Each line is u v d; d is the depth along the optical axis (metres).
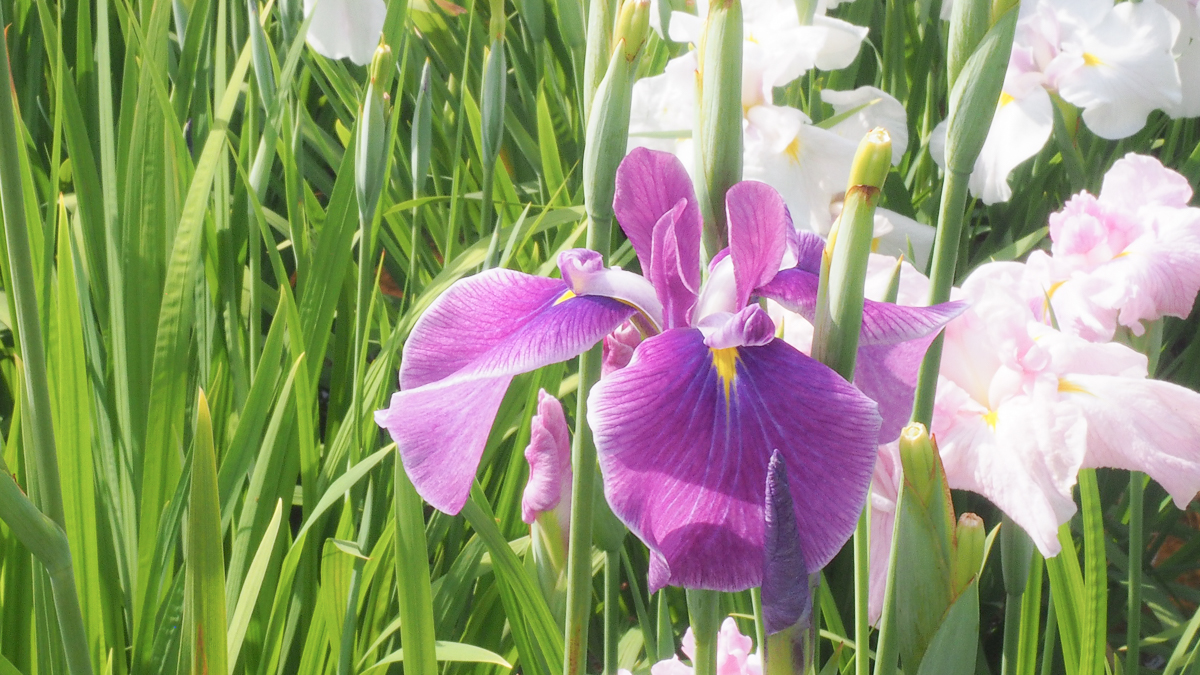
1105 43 1.47
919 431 0.67
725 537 0.62
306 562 1.07
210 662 0.74
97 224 1.18
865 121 1.45
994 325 0.79
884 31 1.68
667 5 1.42
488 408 0.66
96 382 1.07
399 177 1.64
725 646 0.81
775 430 0.63
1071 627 0.86
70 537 0.87
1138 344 0.97
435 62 1.88
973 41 0.68
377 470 1.13
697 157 0.67
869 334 0.66
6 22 1.67
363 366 1.04
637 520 0.61
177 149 1.18
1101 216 0.97
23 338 0.66
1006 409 0.78
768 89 1.31
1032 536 0.75
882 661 0.73
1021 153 1.42
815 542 0.62
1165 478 0.77
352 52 1.39
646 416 0.63
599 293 0.68
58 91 1.13
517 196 1.57
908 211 1.51
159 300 1.10
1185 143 1.77
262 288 1.44
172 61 1.54
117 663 0.94
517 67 1.80
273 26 1.83
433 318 0.68
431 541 1.16
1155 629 1.45
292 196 1.27
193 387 1.28
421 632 0.83
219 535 0.73
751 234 0.65
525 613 0.85
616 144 0.68
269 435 1.00
